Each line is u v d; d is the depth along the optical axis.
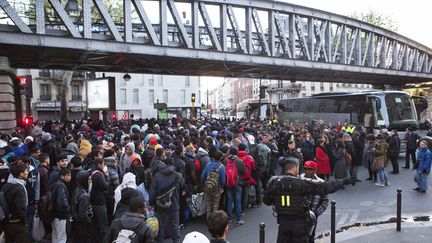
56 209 6.22
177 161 8.67
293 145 11.17
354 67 34.22
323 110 26.95
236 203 8.83
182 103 60.09
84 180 6.48
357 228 8.53
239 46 24.77
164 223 7.17
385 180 12.98
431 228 8.39
